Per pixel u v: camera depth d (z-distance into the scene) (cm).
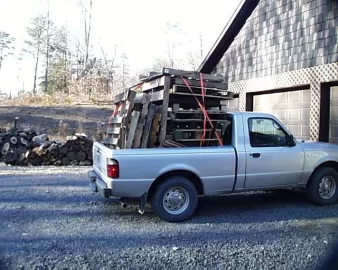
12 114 2012
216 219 532
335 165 631
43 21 4697
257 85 1084
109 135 594
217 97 568
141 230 476
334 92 843
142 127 520
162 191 510
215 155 532
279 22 998
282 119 1009
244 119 563
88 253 391
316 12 871
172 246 416
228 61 1246
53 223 501
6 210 566
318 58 859
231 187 549
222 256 386
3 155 1136
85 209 580
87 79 3052
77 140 1116
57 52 4503
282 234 460
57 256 381
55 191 711
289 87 956
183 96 561
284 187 592
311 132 876
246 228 486
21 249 400
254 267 358
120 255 387
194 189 526
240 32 1179
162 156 504
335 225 498
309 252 397
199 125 555
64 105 2294
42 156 1092
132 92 522
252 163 555
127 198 529
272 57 1023
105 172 505
